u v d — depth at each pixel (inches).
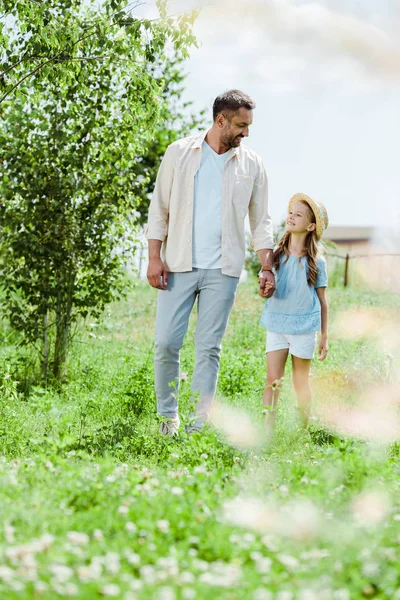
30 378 329.7
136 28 264.7
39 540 115.6
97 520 126.9
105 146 331.9
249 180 221.8
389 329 459.8
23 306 341.1
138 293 687.1
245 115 213.8
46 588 99.5
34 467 154.3
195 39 260.1
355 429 231.6
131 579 106.0
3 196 329.7
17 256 332.5
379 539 120.2
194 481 148.9
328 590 103.0
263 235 224.8
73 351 358.0
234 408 248.1
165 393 223.0
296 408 222.1
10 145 327.9
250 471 167.8
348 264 896.9
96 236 338.3
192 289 220.5
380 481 149.0
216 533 122.6
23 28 261.9
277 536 124.1
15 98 316.5
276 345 220.8
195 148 219.0
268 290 219.1
